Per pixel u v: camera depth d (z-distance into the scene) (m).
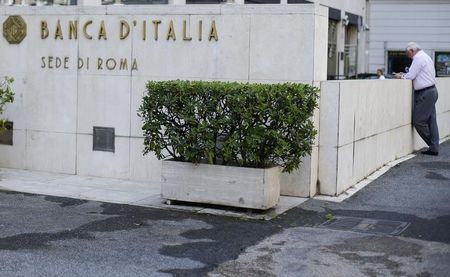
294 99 8.77
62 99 11.63
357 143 10.79
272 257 7.19
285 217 8.90
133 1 15.70
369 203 9.68
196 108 8.86
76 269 6.72
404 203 9.67
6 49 11.98
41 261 6.95
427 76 13.48
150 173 11.07
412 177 11.41
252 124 8.74
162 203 9.58
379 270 6.79
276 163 9.35
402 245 7.61
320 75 10.05
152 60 10.93
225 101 8.80
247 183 8.96
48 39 11.66
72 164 11.65
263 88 8.70
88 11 11.33
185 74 10.71
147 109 9.20
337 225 8.52
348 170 10.44
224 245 7.60
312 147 9.62
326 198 9.91
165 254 7.24
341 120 10.00
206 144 8.91
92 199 9.84
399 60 30.00
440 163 12.73
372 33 30.09
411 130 14.09
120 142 11.26
